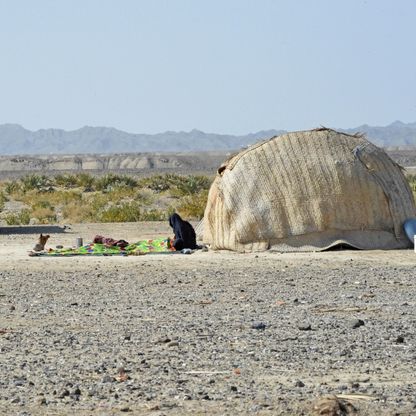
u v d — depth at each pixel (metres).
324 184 57.88
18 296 42.81
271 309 37.94
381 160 59.56
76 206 108.12
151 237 70.31
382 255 55.31
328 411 21.86
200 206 94.44
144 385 25.25
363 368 27.05
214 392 24.36
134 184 144.25
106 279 48.09
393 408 22.39
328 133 60.00
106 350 30.03
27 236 73.69
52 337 32.50
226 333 32.62
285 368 27.16
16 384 25.53
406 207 59.00
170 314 37.03
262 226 58.09
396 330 32.72
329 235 57.69
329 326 33.62
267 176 58.72
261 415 22.02
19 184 153.00
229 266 52.19
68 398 23.98
